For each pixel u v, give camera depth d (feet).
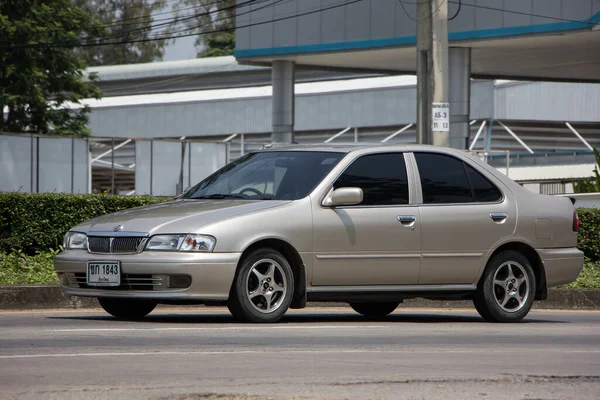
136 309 77.56
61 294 90.74
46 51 360.48
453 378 47.57
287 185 73.56
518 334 69.77
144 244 67.92
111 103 483.10
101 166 322.14
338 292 73.05
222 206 70.85
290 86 295.28
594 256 134.00
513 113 428.97
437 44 140.56
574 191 207.21
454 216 76.89
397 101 426.92
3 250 118.21
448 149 79.25
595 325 79.05
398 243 74.49
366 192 74.38
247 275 68.90
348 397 42.09
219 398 41.27
